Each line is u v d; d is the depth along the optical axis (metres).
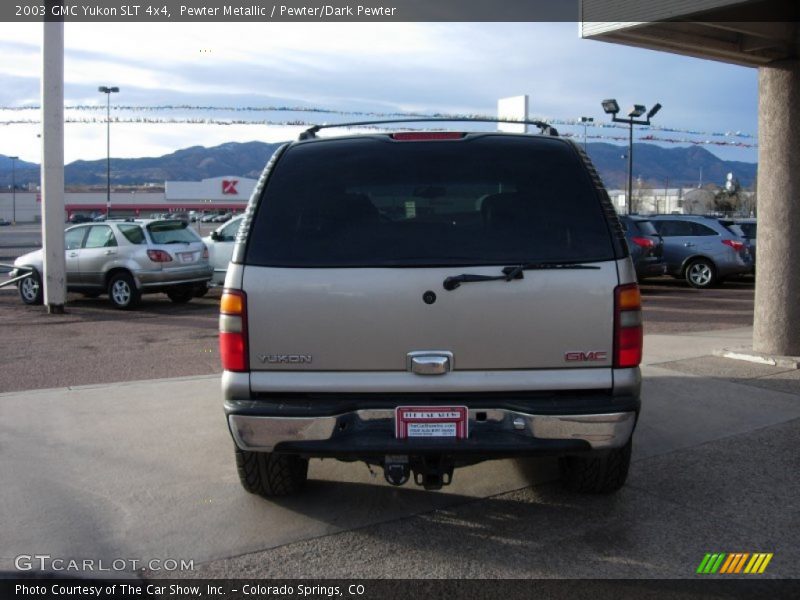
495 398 3.63
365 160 3.90
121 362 8.65
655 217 18.12
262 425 3.62
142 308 13.84
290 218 3.77
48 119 12.80
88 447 5.46
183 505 4.42
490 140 3.98
